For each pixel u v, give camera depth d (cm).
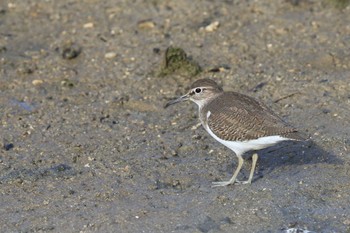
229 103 1295
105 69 1781
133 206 1217
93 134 1494
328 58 1742
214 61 1781
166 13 2041
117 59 1822
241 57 1791
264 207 1197
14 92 1686
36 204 1238
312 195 1232
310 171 1312
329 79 1648
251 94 1622
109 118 1562
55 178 1327
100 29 1977
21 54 1866
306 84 1634
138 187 1283
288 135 1214
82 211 1209
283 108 1554
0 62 1822
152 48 1864
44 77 1755
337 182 1268
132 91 1673
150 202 1229
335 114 1507
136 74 1747
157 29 1953
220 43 1864
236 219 1167
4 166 1375
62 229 1159
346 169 1309
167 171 1340
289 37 1867
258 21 1961
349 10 1978
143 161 1377
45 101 1644
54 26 2016
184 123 1529
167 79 1716
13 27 2019
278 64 1745
